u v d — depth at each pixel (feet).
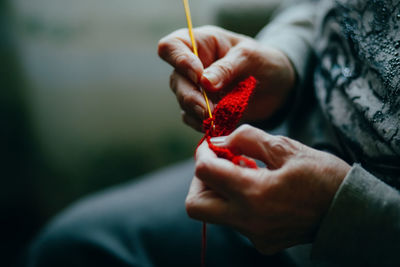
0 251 3.08
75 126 3.35
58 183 3.41
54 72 3.18
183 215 1.66
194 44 1.41
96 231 1.66
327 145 1.53
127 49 3.29
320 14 1.55
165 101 3.45
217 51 1.53
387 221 1.18
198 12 3.23
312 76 1.65
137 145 3.53
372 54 1.33
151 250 1.61
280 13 1.98
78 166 3.44
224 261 1.54
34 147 3.26
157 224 1.65
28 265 1.70
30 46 3.06
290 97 1.61
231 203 1.21
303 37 1.68
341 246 1.22
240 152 1.28
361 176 1.19
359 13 1.37
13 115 3.11
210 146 1.26
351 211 1.19
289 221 1.23
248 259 1.52
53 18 3.07
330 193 1.21
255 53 1.48
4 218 3.26
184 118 1.57
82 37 3.18
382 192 1.19
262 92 1.57
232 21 2.18
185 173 1.88
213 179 1.19
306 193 1.20
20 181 3.26
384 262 1.20
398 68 1.27
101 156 3.47
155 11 3.21
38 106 3.20
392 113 1.28
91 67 3.26
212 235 1.59
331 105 1.45
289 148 1.25
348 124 1.40
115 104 3.39
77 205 1.84
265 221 1.22
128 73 3.34
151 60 3.34
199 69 1.37
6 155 3.16
